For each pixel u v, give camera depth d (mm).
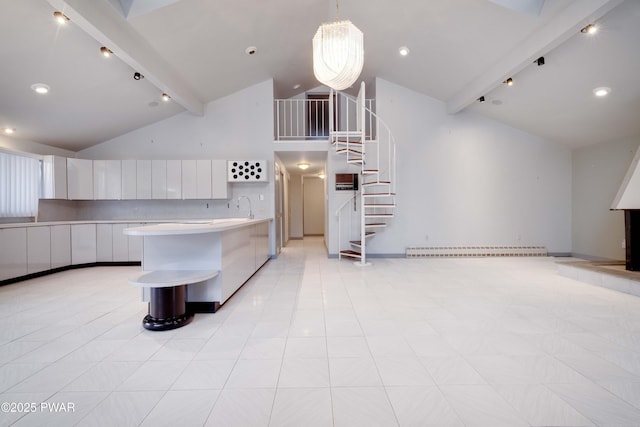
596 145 5883
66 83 4105
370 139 6586
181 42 4121
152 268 3027
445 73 5480
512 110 5797
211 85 5703
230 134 6375
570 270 4508
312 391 1698
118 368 1952
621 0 2846
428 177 6484
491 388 1718
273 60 5637
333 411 1527
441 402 1596
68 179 5512
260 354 2141
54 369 1941
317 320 2807
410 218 6480
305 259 6383
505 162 6473
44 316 2932
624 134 5301
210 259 3027
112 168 5824
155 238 3018
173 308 2662
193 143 6340
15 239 4328
